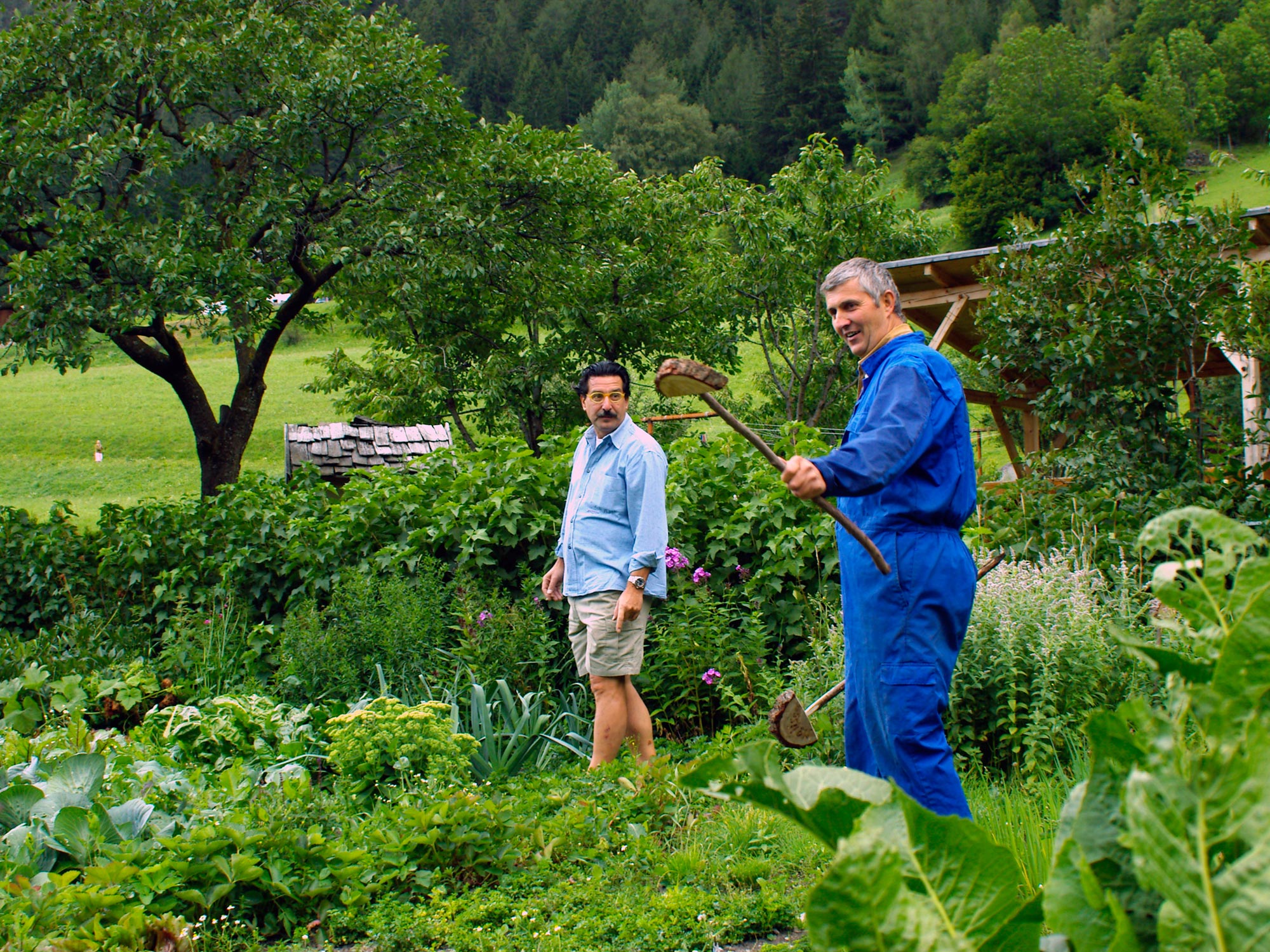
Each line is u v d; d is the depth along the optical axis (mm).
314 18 15258
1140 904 957
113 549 7449
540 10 97000
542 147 16609
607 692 4402
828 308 2996
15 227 13430
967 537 5316
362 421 15727
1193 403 5953
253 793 3650
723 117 84125
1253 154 63531
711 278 18406
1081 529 5277
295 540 6727
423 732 4164
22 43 13375
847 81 81188
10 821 3395
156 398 40094
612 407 4387
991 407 10859
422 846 3408
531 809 3834
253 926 3072
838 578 5695
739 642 5266
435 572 6051
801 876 3236
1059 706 4074
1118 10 81438
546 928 2994
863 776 1000
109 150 12242
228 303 12602
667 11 99125
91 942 2740
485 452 6664
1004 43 74125
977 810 3314
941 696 2699
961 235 57656
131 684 5762
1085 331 5770
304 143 13859
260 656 6219
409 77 13875
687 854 3379
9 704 5492
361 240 13836
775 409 20047
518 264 16344
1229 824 820
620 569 4363
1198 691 927
